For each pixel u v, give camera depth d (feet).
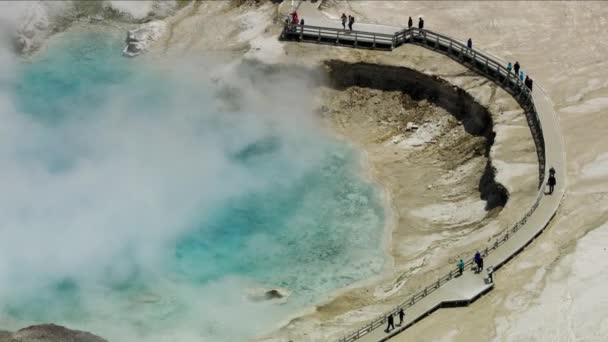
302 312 143.84
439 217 163.84
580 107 175.32
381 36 196.24
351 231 163.22
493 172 161.89
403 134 187.11
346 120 192.54
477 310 132.77
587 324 126.93
